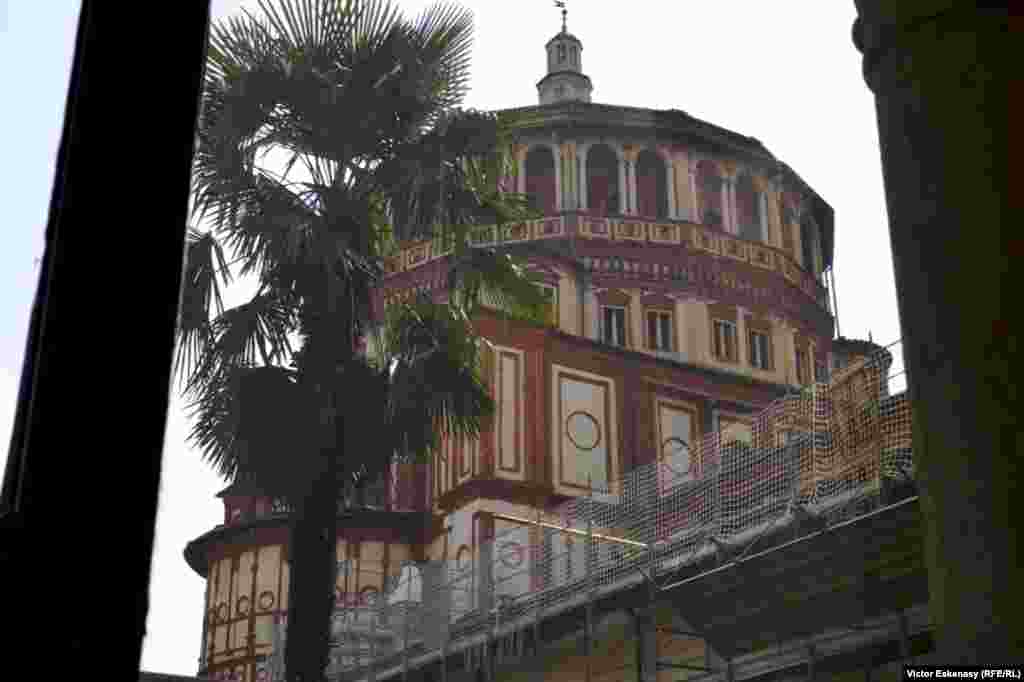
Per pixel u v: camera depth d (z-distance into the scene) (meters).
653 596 12.01
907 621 8.95
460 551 22.47
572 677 13.72
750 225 30.00
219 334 10.23
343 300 10.86
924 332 1.90
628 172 29.30
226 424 10.20
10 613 1.02
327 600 9.86
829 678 9.73
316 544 10.03
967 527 1.76
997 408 1.77
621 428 25.48
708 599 11.26
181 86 1.23
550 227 27.91
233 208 10.53
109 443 1.10
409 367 11.85
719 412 26.84
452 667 15.83
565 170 28.89
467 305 12.69
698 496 13.07
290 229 10.48
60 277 1.13
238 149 10.64
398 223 12.27
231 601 23.42
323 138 11.35
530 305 13.10
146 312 1.15
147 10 1.24
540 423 24.33
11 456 1.08
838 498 10.02
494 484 23.09
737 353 28.19
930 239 1.92
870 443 9.78
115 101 1.20
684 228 28.89
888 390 9.75
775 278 29.39
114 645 1.05
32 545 1.04
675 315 28.09
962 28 1.96
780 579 10.23
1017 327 1.80
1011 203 1.86
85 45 1.20
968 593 1.74
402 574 20.28
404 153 11.68
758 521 11.29
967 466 1.78
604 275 27.92
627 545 14.45
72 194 1.16
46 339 1.11
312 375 10.56
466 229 12.40
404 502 23.89
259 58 10.89
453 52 11.91
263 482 10.34
